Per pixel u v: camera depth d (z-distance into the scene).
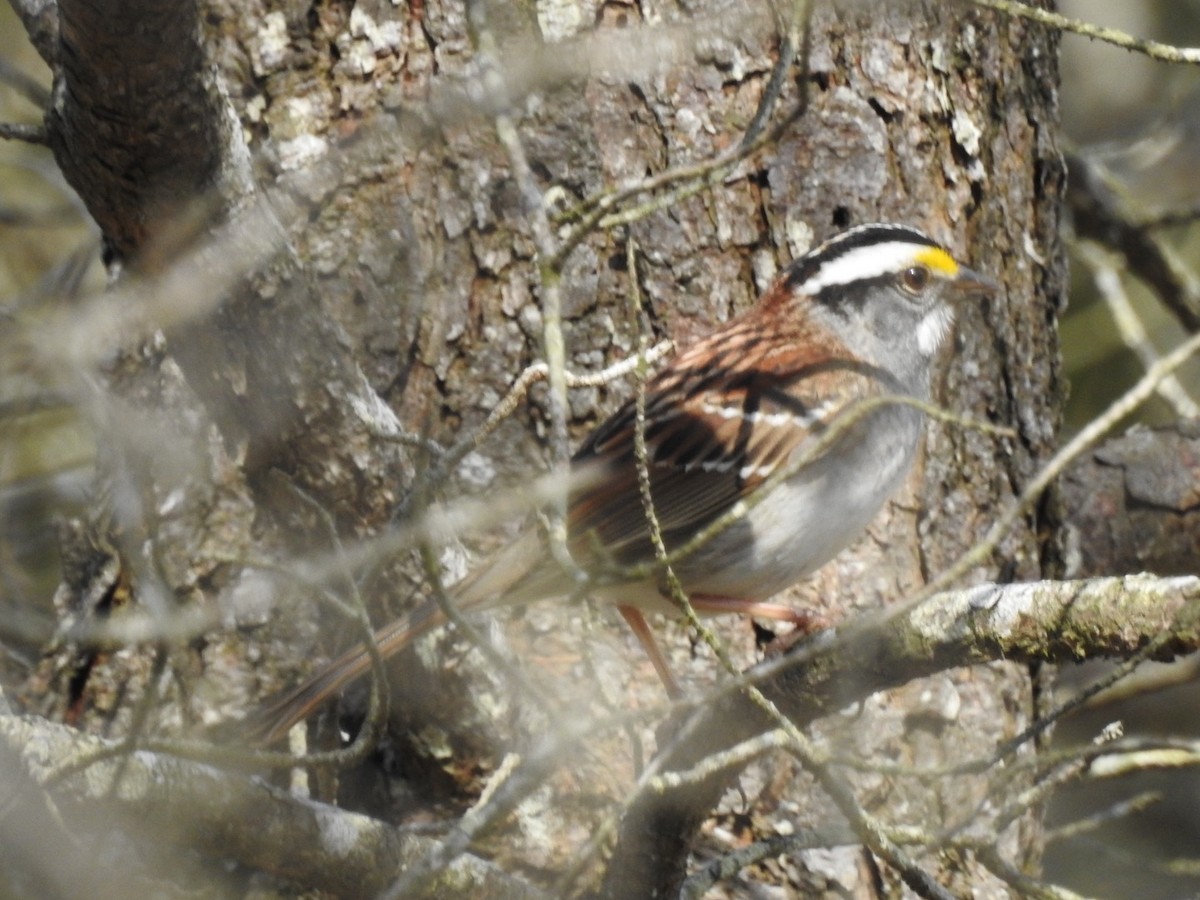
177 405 9.16
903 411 8.95
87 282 14.18
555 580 8.24
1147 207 14.81
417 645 8.55
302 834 6.85
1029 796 6.91
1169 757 7.23
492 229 9.11
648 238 9.26
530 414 9.08
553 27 8.95
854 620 7.21
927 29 9.63
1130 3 18.78
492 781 7.62
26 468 13.39
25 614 10.20
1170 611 6.24
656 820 7.43
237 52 9.26
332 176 8.99
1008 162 10.12
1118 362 16.86
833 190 9.41
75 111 7.13
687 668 9.16
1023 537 9.91
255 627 9.05
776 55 9.29
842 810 6.86
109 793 6.37
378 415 8.29
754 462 8.98
